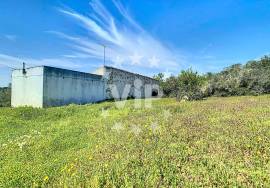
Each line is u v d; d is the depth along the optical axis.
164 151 6.92
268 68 28.70
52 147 9.25
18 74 23.33
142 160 6.40
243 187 4.83
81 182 5.78
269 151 6.34
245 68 30.55
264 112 11.86
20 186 6.28
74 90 24.12
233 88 27.66
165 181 5.37
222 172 5.41
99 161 6.80
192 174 5.51
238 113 11.96
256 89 26.45
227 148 6.79
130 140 8.38
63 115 16.62
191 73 31.38
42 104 20.86
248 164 5.75
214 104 16.81
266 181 4.98
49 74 21.41
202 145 7.18
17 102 23.61
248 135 7.68
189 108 15.45
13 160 8.23
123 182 5.51
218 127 9.02
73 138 10.21
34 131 12.06
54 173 6.71
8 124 13.77
